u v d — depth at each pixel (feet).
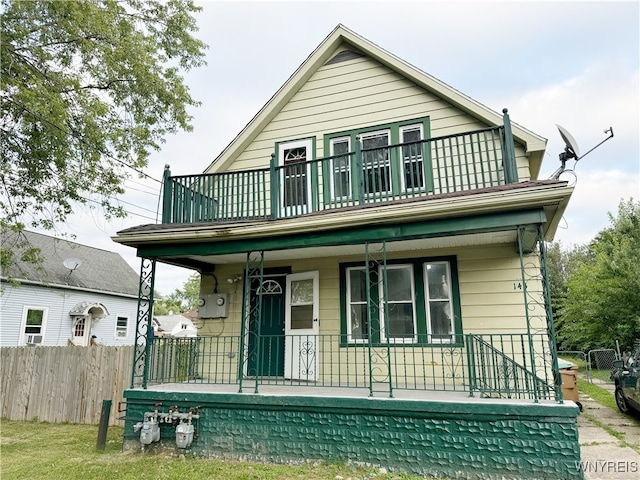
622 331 44.57
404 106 26.07
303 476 15.07
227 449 17.69
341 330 23.56
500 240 20.74
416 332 22.17
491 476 14.42
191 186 24.22
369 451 15.94
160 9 31.89
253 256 24.14
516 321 20.90
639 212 43.62
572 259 88.94
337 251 22.99
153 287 21.62
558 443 14.05
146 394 19.27
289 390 19.01
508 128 18.63
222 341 25.95
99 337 60.75
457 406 15.12
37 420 27.17
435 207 16.16
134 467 16.39
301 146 28.32
